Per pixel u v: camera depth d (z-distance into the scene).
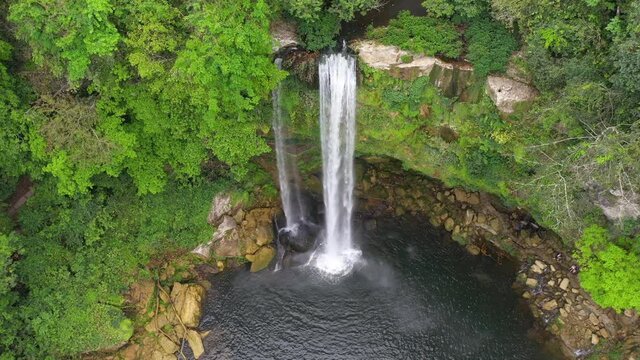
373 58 21.14
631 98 15.80
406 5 22.38
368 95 21.88
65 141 18.22
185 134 20.27
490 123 20.97
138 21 16.70
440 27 20.92
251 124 20.17
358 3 20.28
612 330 21.00
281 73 19.23
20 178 22.42
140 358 21.50
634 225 18.17
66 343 20.97
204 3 16.70
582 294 22.09
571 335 21.39
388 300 23.48
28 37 16.47
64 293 21.64
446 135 22.34
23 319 20.89
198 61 16.17
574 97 16.58
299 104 22.31
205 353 21.81
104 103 18.86
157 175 21.59
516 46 19.88
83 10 15.30
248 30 16.89
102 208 22.78
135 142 19.69
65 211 22.19
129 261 22.89
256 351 21.88
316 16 19.80
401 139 22.64
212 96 17.44
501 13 18.66
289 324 22.69
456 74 20.89
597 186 17.75
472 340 21.95
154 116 19.33
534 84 19.56
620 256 18.30
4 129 18.52
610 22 16.22
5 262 19.03
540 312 22.47
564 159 17.80
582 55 17.47
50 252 22.02
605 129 16.14
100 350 21.42
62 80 18.84
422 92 21.48
